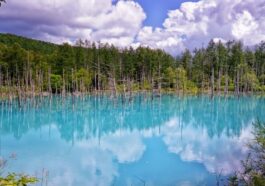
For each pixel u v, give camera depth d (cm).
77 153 3306
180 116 6284
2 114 6278
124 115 6366
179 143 3800
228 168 2706
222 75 12100
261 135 1535
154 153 3309
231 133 4406
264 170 1377
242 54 12231
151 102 8644
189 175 2570
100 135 4344
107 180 2470
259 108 7538
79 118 5916
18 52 9238
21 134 4338
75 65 10481
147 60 11238
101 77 10250
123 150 3469
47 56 10769
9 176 732
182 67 12350
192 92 11138
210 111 7025
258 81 11519
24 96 7544
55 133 4459
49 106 7506
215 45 12506
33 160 2983
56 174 2581
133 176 2573
